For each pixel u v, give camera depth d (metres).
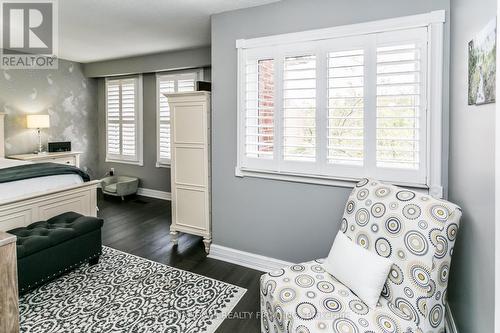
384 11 2.21
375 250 1.77
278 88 2.64
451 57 2.00
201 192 3.18
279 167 2.70
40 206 2.81
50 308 2.20
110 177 5.67
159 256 3.15
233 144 2.94
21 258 2.22
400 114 2.20
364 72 2.29
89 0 2.68
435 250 1.54
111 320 2.09
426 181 2.15
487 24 1.23
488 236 1.29
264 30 2.69
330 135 2.46
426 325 1.51
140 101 5.51
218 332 2.01
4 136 4.66
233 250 3.02
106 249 3.30
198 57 4.54
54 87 5.29
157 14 3.01
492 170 1.22
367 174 2.34
